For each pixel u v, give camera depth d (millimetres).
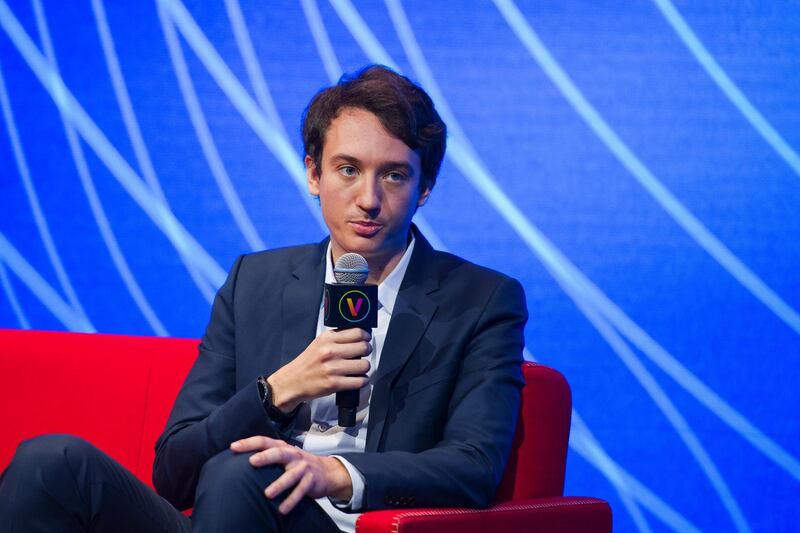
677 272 10430
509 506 6527
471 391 6980
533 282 10594
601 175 10500
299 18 10742
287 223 10781
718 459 10391
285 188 10781
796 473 10305
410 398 7055
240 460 5887
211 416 6688
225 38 10789
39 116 10898
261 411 6465
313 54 10727
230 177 10812
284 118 10742
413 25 10633
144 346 8375
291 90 10742
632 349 10492
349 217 6941
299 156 10742
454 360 7133
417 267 7473
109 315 10867
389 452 6387
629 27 10445
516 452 7199
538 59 10539
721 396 10391
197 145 10828
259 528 5824
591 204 10516
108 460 6098
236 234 10820
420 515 5934
